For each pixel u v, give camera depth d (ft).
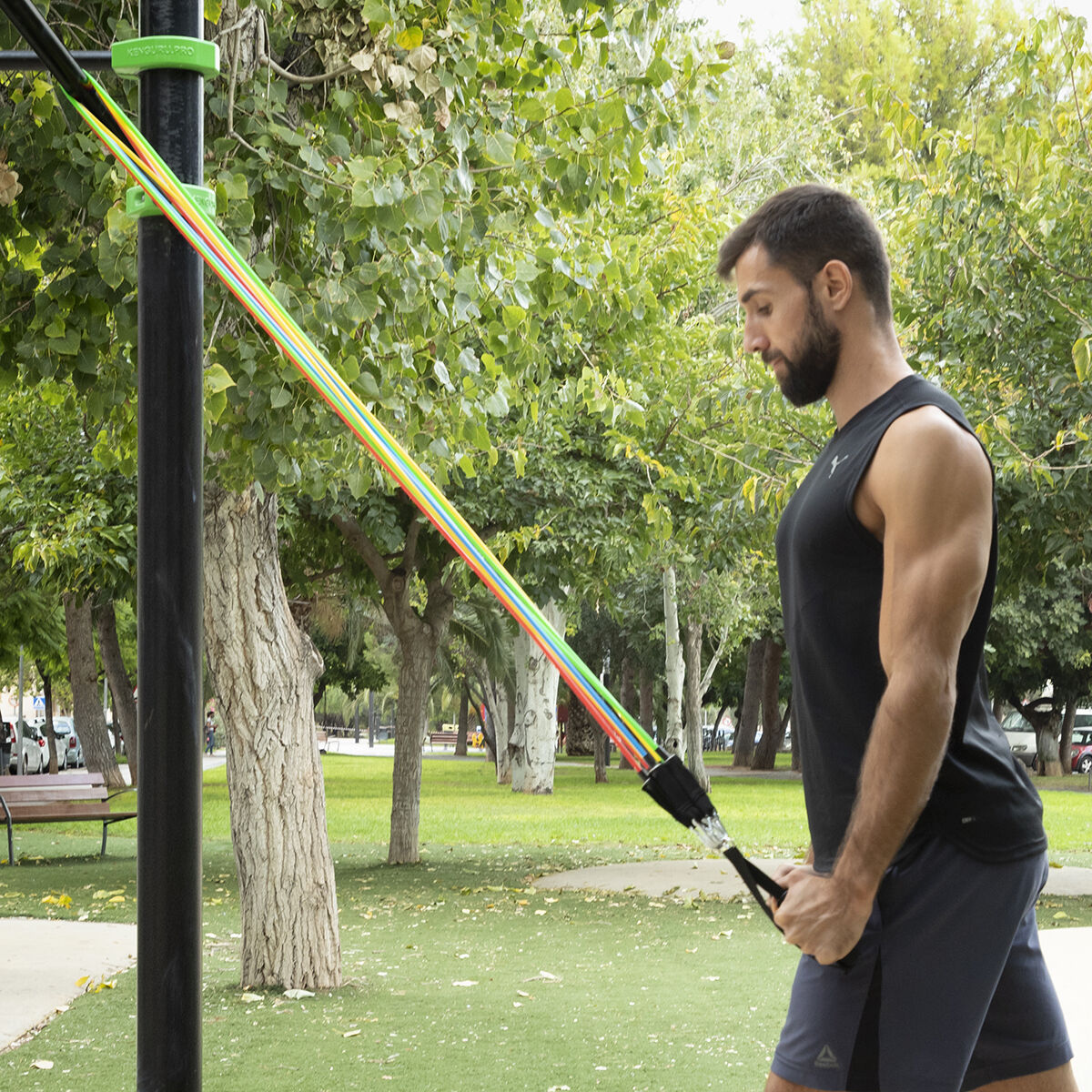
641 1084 15.16
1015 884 6.28
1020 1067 6.67
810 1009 6.37
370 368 16.43
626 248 24.98
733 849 5.84
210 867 42.27
